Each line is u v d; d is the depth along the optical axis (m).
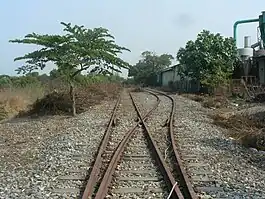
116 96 40.72
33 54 20.05
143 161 9.78
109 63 21.45
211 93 37.81
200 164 9.45
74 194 7.08
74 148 11.48
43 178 8.20
